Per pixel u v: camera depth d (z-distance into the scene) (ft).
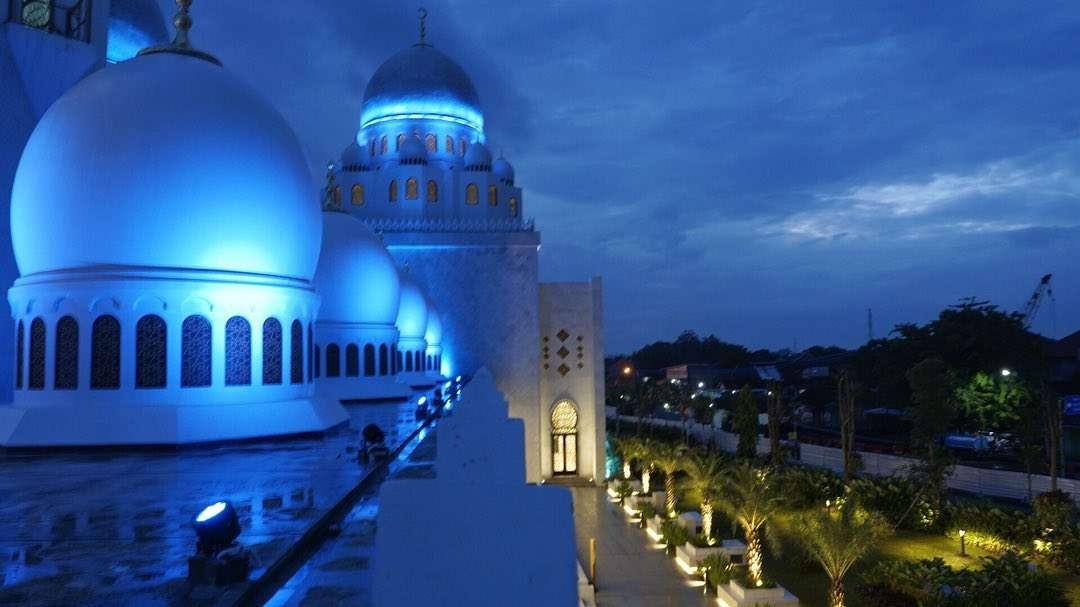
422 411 73.46
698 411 225.97
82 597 18.97
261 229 57.36
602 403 163.53
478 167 198.80
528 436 157.79
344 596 19.53
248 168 56.75
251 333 56.34
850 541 73.92
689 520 111.96
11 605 18.37
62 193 53.47
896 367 206.69
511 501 11.08
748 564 87.51
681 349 476.13
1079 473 143.43
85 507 31.27
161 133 54.19
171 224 53.72
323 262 97.30
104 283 52.44
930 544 103.50
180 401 52.80
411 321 131.34
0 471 41.63
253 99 60.03
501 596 10.91
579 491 154.71
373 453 43.55
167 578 20.63
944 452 114.21
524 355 158.92
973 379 175.83
